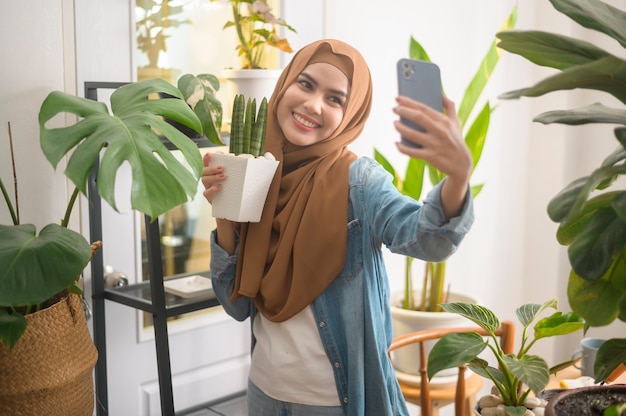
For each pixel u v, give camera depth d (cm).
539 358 123
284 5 219
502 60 291
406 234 128
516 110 301
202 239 219
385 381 148
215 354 220
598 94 293
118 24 189
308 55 155
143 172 124
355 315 146
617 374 169
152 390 207
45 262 129
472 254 293
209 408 216
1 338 131
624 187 289
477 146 238
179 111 145
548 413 89
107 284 193
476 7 276
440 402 220
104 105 141
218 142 171
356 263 147
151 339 205
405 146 108
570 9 87
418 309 246
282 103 156
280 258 149
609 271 90
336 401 147
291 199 152
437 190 117
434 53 264
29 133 174
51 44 176
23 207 175
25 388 138
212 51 211
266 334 154
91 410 156
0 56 168
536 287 315
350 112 156
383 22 246
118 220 196
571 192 90
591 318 91
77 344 148
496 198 299
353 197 149
